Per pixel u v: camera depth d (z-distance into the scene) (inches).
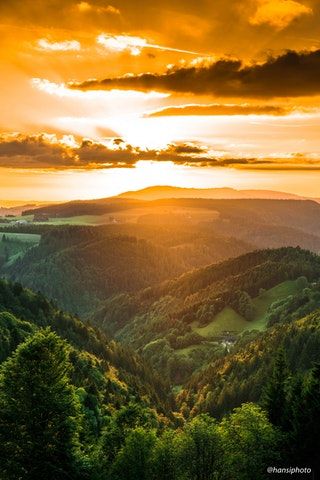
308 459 2239.2
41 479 1831.9
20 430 1887.3
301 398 2477.9
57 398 1929.1
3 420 1886.1
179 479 2186.3
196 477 2267.5
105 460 2310.5
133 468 2225.6
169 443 2333.9
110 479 2122.3
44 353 1994.3
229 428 2368.4
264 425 2298.2
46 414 1916.8
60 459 1884.8
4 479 1825.8
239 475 2217.0
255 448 2244.1
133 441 2303.2
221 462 2269.9
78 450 1972.2
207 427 2357.3
